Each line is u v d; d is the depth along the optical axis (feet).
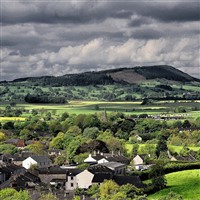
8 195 574.97
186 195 645.92
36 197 579.07
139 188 648.79
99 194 603.26
